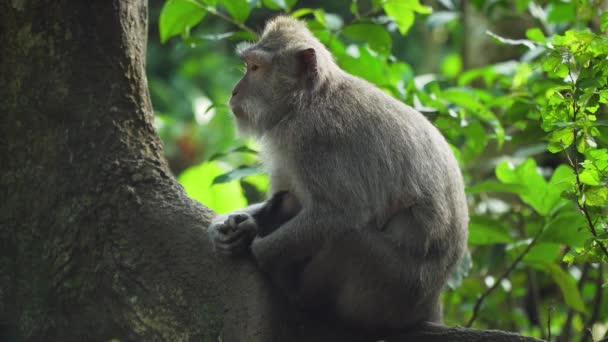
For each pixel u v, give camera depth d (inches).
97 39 382.9
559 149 343.6
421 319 379.9
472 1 667.4
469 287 573.6
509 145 684.1
